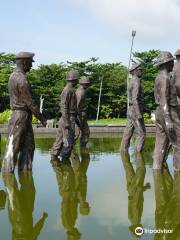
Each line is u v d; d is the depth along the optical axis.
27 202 6.41
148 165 10.35
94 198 6.64
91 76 49.62
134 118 13.02
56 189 7.45
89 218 5.45
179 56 9.45
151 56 48.94
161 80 8.96
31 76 48.47
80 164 10.77
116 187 7.57
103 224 5.15
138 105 12.91
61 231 4.88
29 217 5.51
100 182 8.12
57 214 5.65
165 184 7.77
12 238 4.64
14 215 5.62
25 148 9.46
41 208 6.00
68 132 11.64
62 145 11.84
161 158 9.42
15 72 9.05
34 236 4.71
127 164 10.65
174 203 6.17
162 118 9.11
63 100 11.60
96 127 25.78
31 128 9.43
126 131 13.34
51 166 10.42
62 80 48.34
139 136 12.95
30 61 9.11
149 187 7.52
